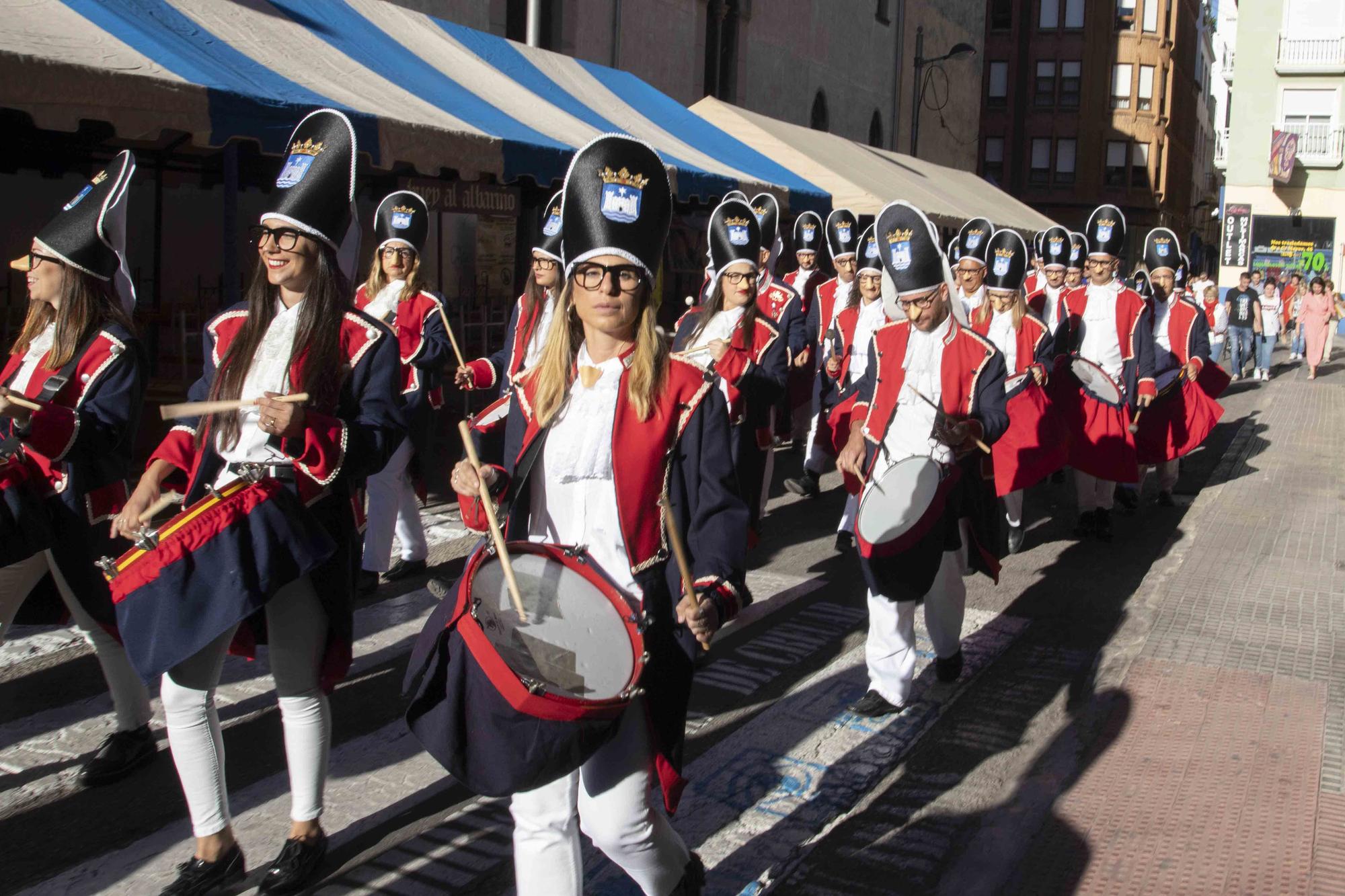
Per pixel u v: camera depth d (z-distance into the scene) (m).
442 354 6.57
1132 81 53.00
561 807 2.79
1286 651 5.62
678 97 20.56
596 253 2.80
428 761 4.53
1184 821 3.96
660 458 2.84
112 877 3.63
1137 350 8.58
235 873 3.51
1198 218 76.94
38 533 3.85
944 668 5.40
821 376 9.35
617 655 2.65
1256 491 9.78
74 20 7.53
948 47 34.06
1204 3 68.38
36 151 11.33
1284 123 40.22
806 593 6.97
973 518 5.22
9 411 3.71
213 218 13.30
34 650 5.54
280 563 3.28
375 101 9.05
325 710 3.62
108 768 4.23
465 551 7.44
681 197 12.54
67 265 3.92
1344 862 3.70
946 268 5.08
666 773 2.78
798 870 3.77
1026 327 7.88
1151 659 5.46
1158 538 8.81
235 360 3.45
